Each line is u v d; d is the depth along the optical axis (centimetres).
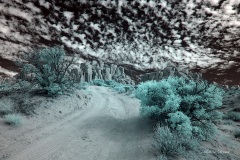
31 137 683
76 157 582
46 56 1347
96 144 712
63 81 1536
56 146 642
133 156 620
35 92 1302
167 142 627
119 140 788
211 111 920
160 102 941
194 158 607
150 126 927
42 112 980
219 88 935
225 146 782
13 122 744
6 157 511
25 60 1305
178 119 780
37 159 532
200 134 796
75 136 772
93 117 1141
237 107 2095
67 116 1080
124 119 1175
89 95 1886
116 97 2416
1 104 901
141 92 998
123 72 8412
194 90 970
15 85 1440
